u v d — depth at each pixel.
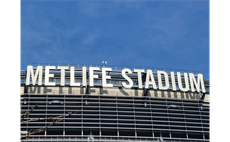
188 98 59.53
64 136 50.03
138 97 57.16
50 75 54.16
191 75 60.19
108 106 55.28
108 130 52.66
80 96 55.50
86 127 51.59
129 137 51.91
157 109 55.94
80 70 56.84
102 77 55.16
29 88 54.97
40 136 49.47
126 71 57.22
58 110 51.81
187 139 54.22
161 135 54.09
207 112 58.38
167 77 58.03
